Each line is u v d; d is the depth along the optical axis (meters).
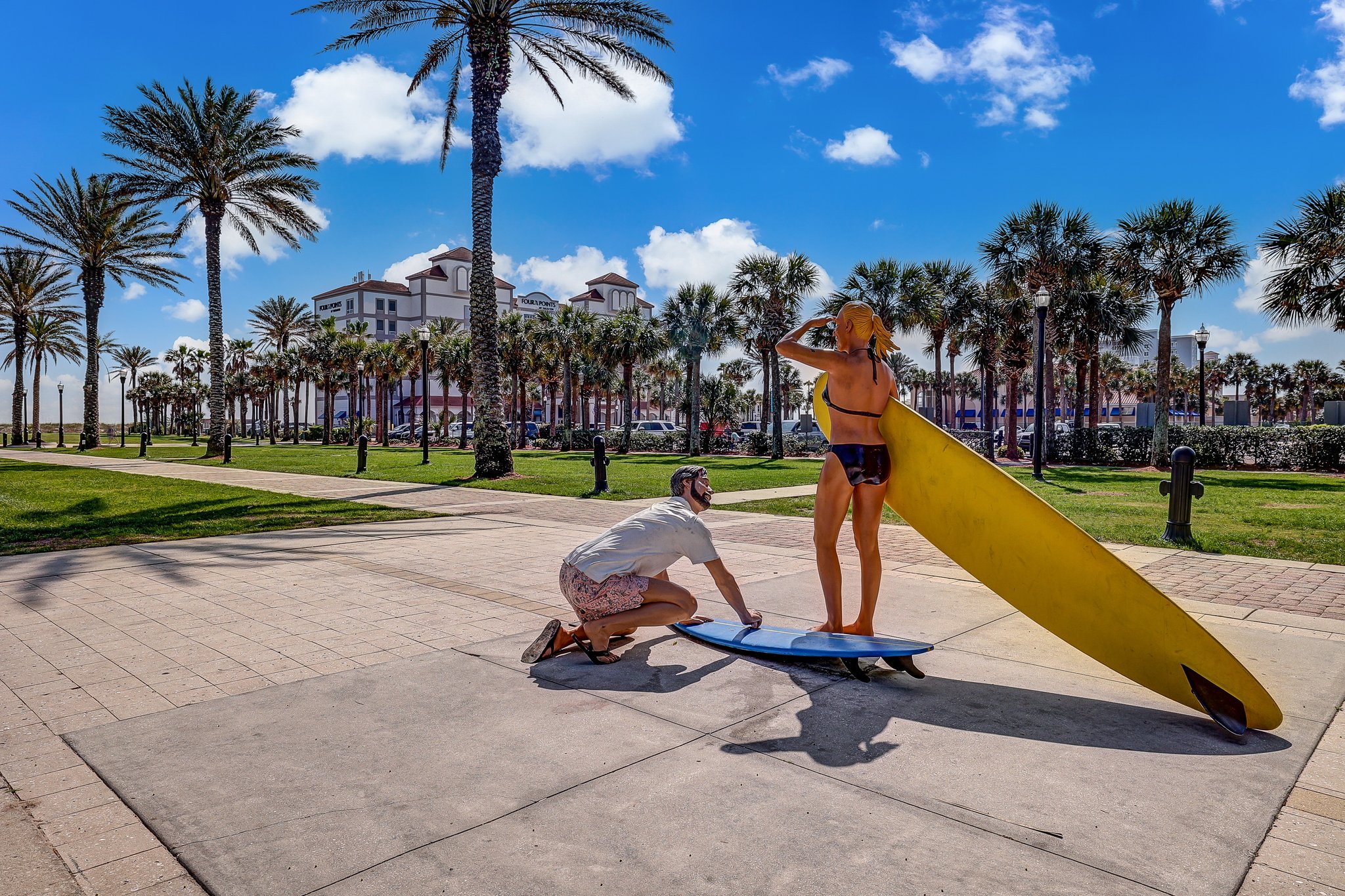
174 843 2.39
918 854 2.33
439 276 99.00
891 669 4.17
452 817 2.55
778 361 34.34
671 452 43.97
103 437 103.81
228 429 32.53
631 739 3.19
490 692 3.77
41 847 2.37
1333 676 4.11
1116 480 19.56
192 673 4.07
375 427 75.88
